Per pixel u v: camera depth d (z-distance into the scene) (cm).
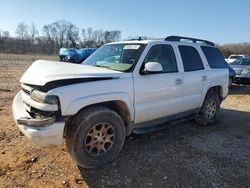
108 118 360
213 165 392
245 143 488
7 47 3500
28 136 320
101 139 362
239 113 723
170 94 454
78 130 336
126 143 459
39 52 3628
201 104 546
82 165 356
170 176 357
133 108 395
